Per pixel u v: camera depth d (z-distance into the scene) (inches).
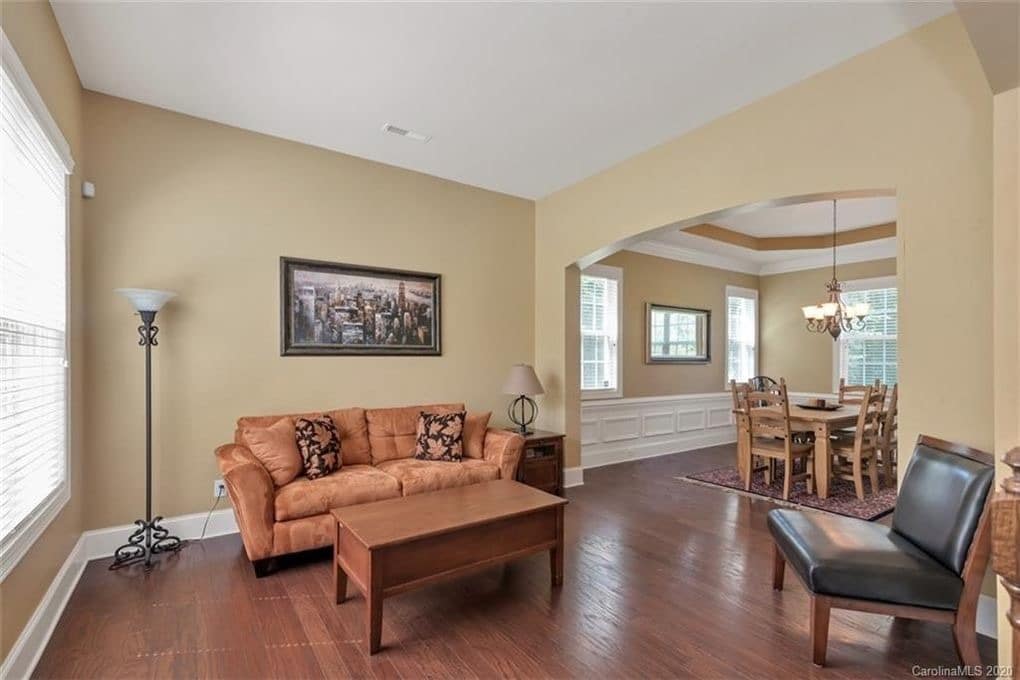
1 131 69.6
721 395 282.2
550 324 196.9
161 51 105.5
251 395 140.5
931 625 91.4
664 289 258.1
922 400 97.9
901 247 101.9
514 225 198.4
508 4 91.8
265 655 81.4
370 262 162.6
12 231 74.6
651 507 161.9
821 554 81.1
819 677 76.0
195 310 133.0
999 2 55.2
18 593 75.7
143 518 124.9
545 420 197.5
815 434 182.1
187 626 89.7
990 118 91.2
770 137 124.5
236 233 139.5
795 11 94.4
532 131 144.1
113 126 123.4
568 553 123.9
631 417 240.8
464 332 183.5
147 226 127.2
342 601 98.6
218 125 137.7
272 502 112.6
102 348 120.7
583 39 102.4
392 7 92.5
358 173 160.9
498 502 106.6
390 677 76.1
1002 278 68.9
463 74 115.0
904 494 91.7
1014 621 34.9
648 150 156.8
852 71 109.7
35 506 82.7
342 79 116.9
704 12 94.5
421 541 89.4
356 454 145.6
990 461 79.1
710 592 103.1
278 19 95.6
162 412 128.3
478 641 85.7
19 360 77.4
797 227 241.6
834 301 210.2
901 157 102.3
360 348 159.3
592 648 83.6
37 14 83.8
